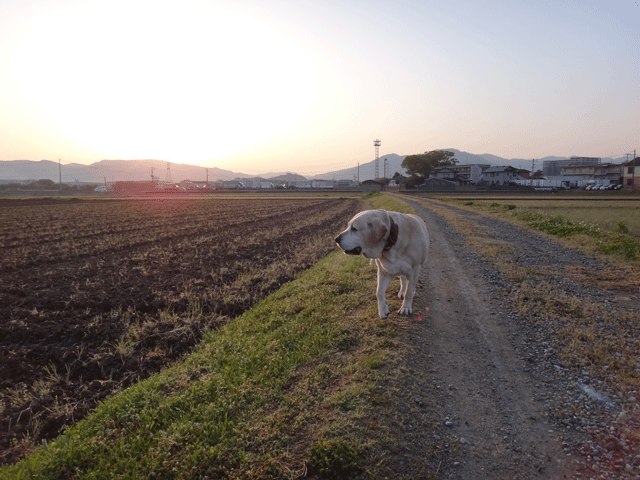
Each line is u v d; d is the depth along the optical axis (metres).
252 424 3.26
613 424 3.14
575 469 2.71
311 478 2.68
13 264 11.31
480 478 2.67
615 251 9.98
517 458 2.85
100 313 7.23
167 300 7.86
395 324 5.12
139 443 3.12
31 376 5.02
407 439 3.02
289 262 11.46
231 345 5.00
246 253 13.09
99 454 3.04
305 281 8.17
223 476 2.77
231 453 2.94
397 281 7.33
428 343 4.73
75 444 3.22
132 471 2.82
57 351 5.59
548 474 2.69
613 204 33.78
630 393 3.54
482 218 20.77
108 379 4.95
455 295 6.64
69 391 4.70
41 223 23.38
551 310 5.66
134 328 6.35
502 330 5.15
